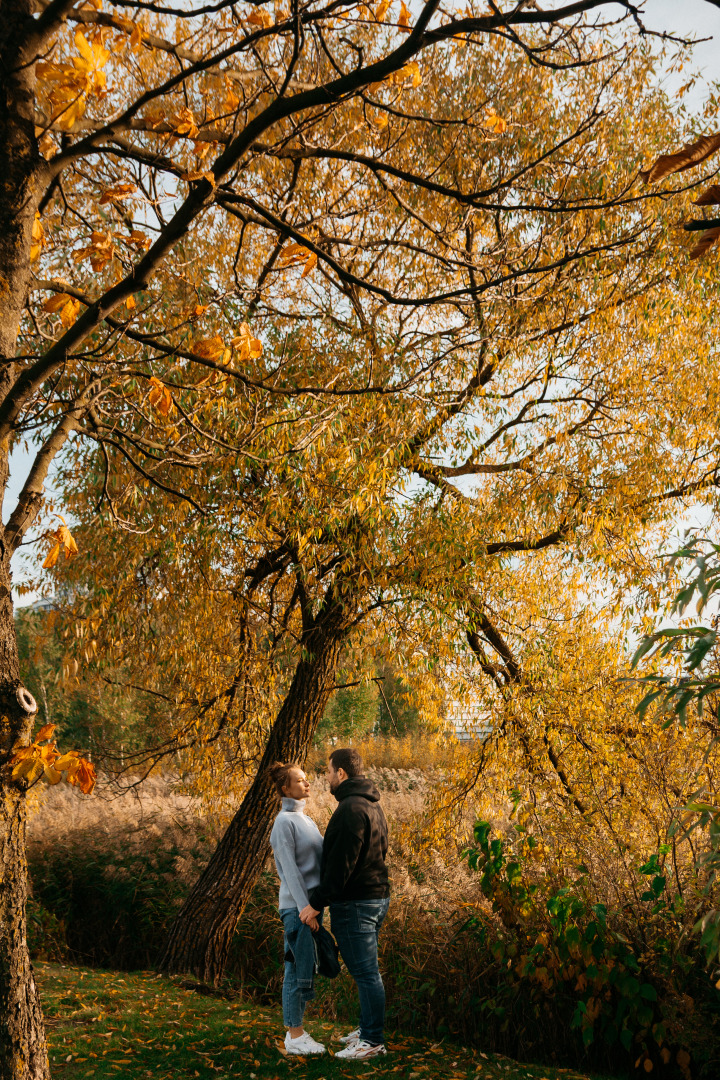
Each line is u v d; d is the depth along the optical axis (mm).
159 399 3600
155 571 7320
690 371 6984
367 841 4488
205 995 6406
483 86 6762
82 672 6801
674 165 1437
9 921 2693
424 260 6957
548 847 5711
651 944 4566
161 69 5465
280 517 6047
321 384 6027
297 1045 4594
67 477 6980
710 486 6996
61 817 10016
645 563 6750
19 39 2910
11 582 2928
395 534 6234
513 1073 4449
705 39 3094
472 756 7656
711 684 2082
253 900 7859
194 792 8164
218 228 7082
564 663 7016
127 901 8438
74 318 3332
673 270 6535
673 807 5531
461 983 5484
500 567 6918
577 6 2973
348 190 6797
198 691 7648
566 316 6770
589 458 6801
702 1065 4438
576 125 6570
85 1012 5328
